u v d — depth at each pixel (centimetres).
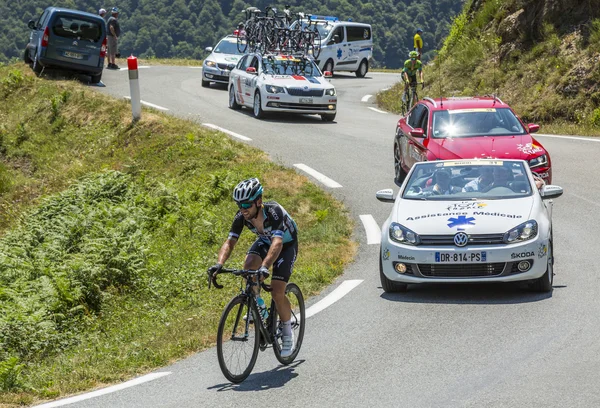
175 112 2536
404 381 683
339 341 812
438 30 9038
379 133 2261
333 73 4344
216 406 651
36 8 11194
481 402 625
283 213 716
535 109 2488
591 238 1200
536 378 670
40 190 2122
